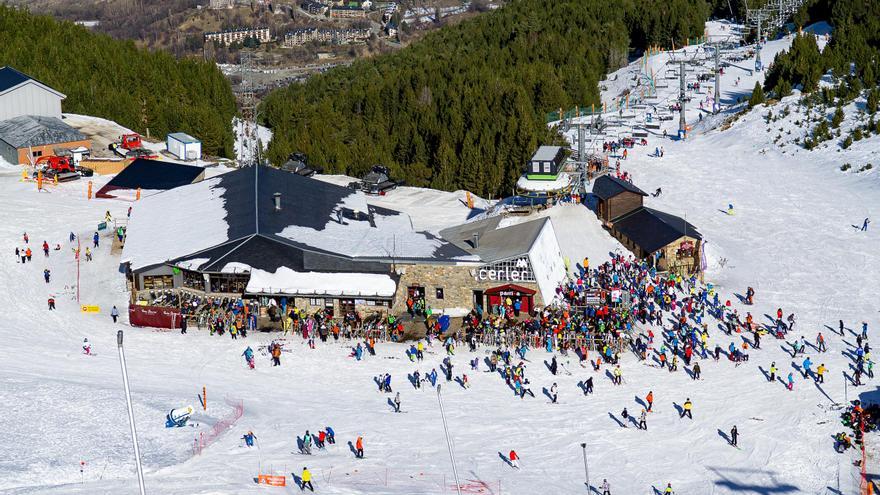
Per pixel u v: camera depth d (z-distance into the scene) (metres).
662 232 106.00
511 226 103.44
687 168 142.50
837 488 64.19
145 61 194.12
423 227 119.81
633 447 68.50
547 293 91.06
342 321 89.69
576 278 100.88
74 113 166.12
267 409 72.00
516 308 91.00
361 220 102.19
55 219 114.38
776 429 71.31
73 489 57.03
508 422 71.69
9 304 91.12
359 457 64.44
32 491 56.59
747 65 199.62
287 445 65.81
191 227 99.44
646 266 103.25
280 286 89.31
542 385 78.19
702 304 95.25
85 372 76.06
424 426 70.31
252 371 79.56
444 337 86.56
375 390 76.81
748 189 131.75
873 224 116.06
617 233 111.56
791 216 120.88
